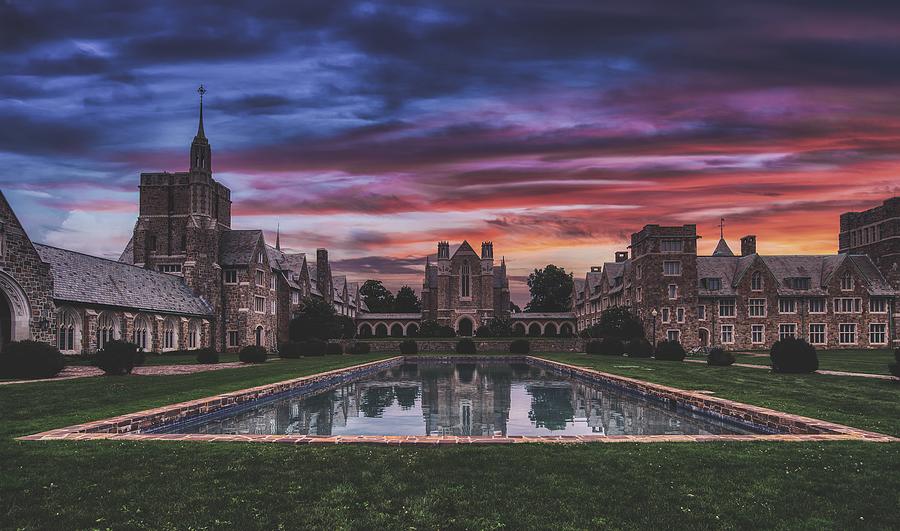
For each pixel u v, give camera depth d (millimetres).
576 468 10312
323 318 77938
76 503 8438
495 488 9203
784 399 19625
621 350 56281
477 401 25906
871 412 16719
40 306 34688
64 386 23016
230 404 21281
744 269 68875
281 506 8383
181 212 67750
